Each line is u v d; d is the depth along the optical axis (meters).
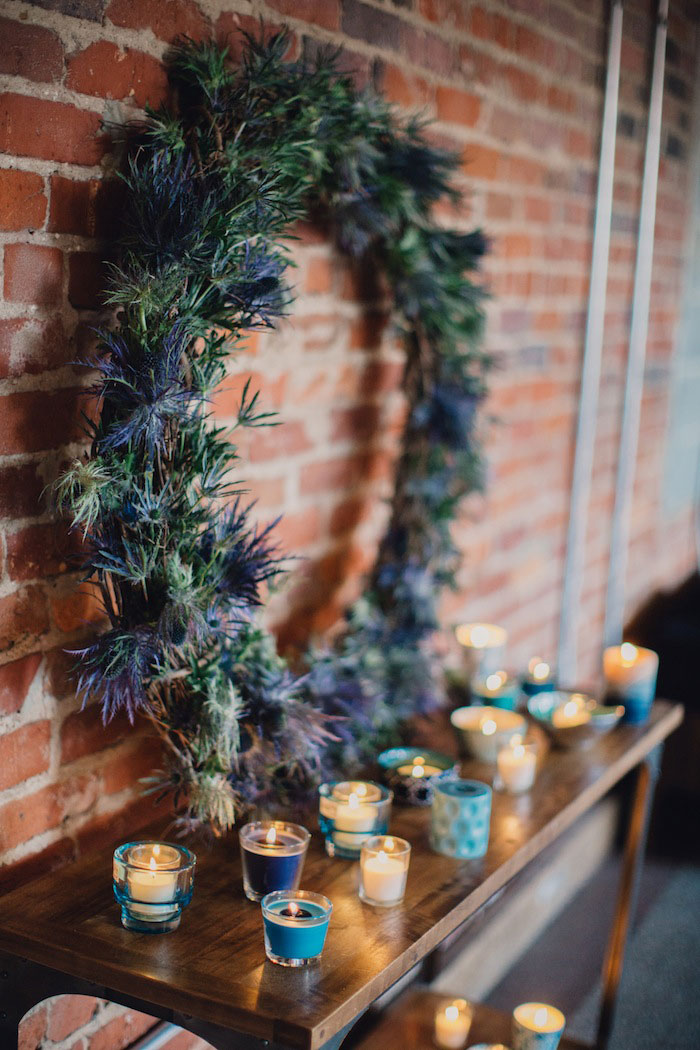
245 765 1.90
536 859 2.85
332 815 1.89
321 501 2.30
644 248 3.42
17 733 1.83
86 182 1.81
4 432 1.76
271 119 1.91
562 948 2.79
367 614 2.27
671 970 2.73
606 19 2.94
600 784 2.14
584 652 3.45
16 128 1.73
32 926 1.70
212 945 1.68
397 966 1.67
